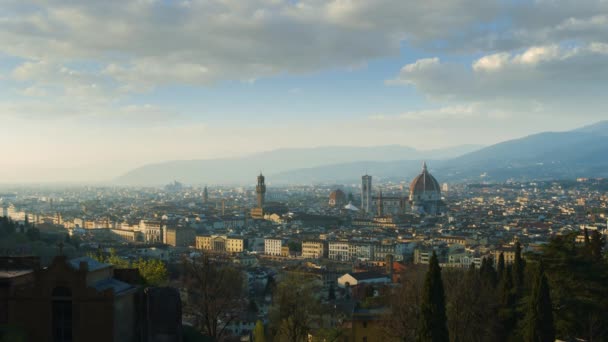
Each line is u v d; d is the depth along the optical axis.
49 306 115.81
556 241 163.88
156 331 127.81
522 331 159.38
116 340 117.62
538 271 150.62
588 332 163.25
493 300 194.12
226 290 193.00
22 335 112.38
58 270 116.25
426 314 146.12
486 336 187.25
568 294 159.88
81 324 115.50
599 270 162.00
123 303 121.12
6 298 116.19
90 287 116.12
